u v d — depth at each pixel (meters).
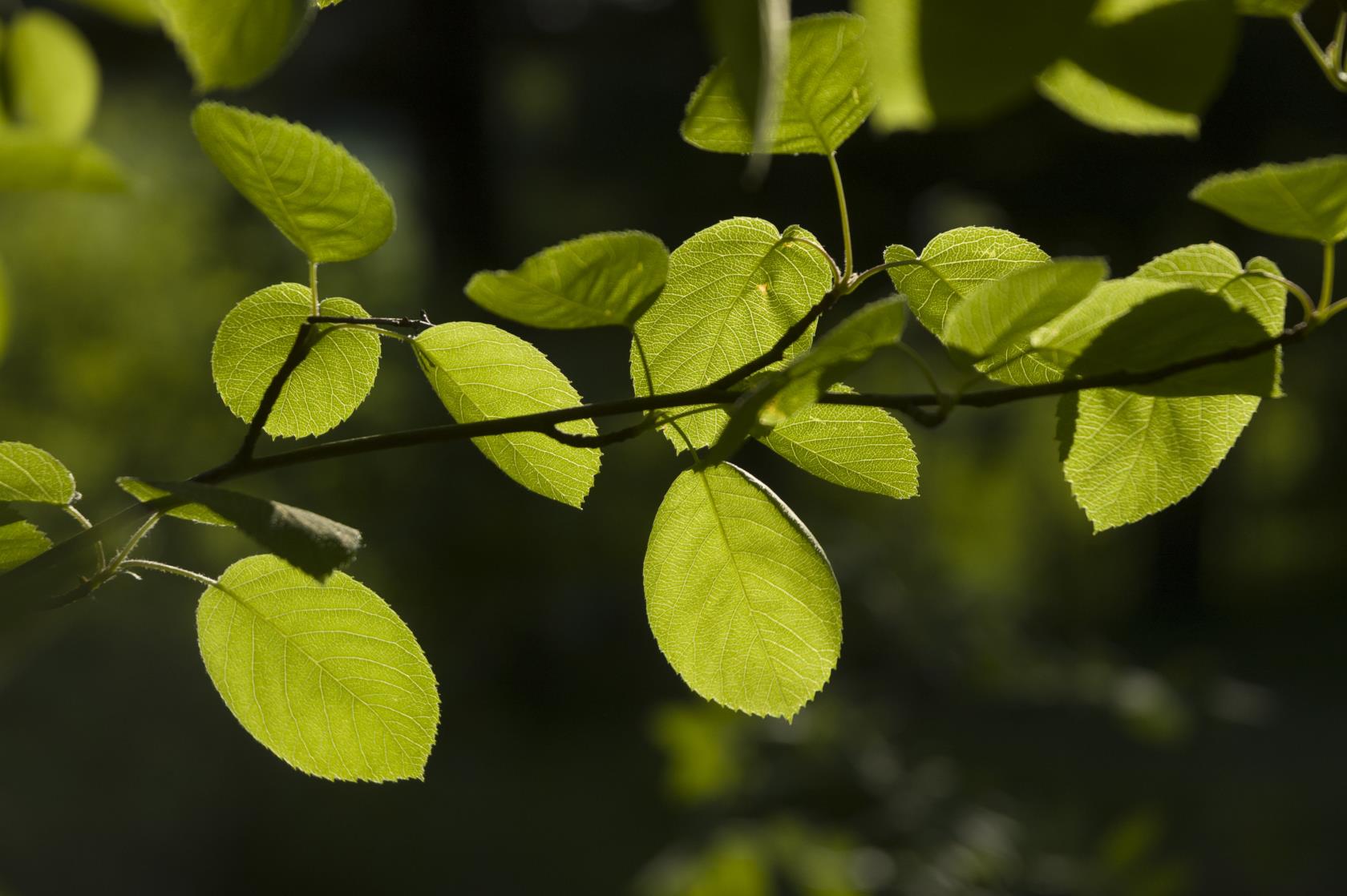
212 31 0.65
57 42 1.21
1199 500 17.56
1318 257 12.58
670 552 1.41
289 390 1.44
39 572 1.15
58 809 7.73
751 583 1.42
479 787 10.16
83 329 7.48
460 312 9.44
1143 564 17.59
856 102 1.12
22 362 7.29
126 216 7.85
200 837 8.28
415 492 9.30
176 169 8.40
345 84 13.64
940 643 5.66
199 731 8.66
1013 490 10.71
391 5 13.49
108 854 7.65
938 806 4.44
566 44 14.73
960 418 12.10
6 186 0.80
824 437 1.38
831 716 4.51
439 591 9.83
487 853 9.18
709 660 1.45
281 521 1.05
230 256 8.37
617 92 14.66
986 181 11.98
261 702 1.37
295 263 8.56
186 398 7.73
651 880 3.96
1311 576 19.36
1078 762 8.58
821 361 1.00
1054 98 0.69
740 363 1.33
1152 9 0.61
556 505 10.51
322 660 1.36
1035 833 4.68
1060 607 14.66
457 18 13.56
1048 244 12.64
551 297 1.06
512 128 15.98
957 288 1.28
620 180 14.66
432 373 1.38
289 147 1.17
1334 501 19.64
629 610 11.46
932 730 7.33
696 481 1.38
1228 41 0.60
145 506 1.18
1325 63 0.98
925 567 6.61
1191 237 12.73
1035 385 1.07
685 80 14.10
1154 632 16.61
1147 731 5.07
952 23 0.49
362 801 9.69
